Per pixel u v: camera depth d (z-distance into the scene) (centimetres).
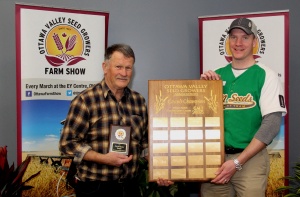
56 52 287
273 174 307
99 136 211
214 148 218
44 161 290
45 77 285
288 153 311
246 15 303
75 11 290
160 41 338
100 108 212
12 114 313
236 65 228
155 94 220
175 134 219
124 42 335
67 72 291
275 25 298
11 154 315
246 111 219
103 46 300
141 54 337
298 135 344
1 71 310
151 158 218
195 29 340
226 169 209
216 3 340
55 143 291
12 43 311
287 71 299
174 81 221
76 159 206
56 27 285
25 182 264
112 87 216
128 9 333
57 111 290
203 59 313
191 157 218
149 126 219
